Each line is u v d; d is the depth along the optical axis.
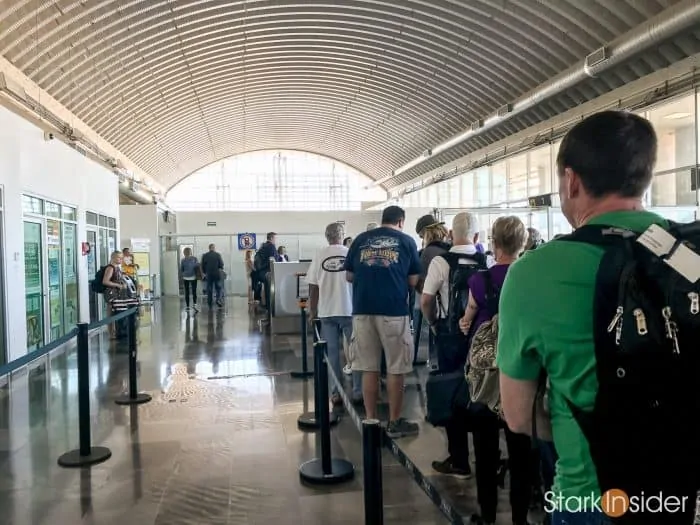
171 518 3.15
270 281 10.48
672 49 9.07
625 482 1.03
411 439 4.20
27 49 8.85
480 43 11.63
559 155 1.27
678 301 0.99
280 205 29.33
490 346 2.33
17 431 4.66
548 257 1.13
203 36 12.29
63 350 8.56
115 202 13.63
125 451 4.18
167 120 17.70
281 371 6.85
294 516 3.15
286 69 15.31
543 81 11.76
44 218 8.66
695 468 1.01
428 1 10.32
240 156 28.34
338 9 11.49
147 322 12.06
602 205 1.19
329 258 5.20
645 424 1.01
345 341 5.23
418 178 23.86
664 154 9.80
